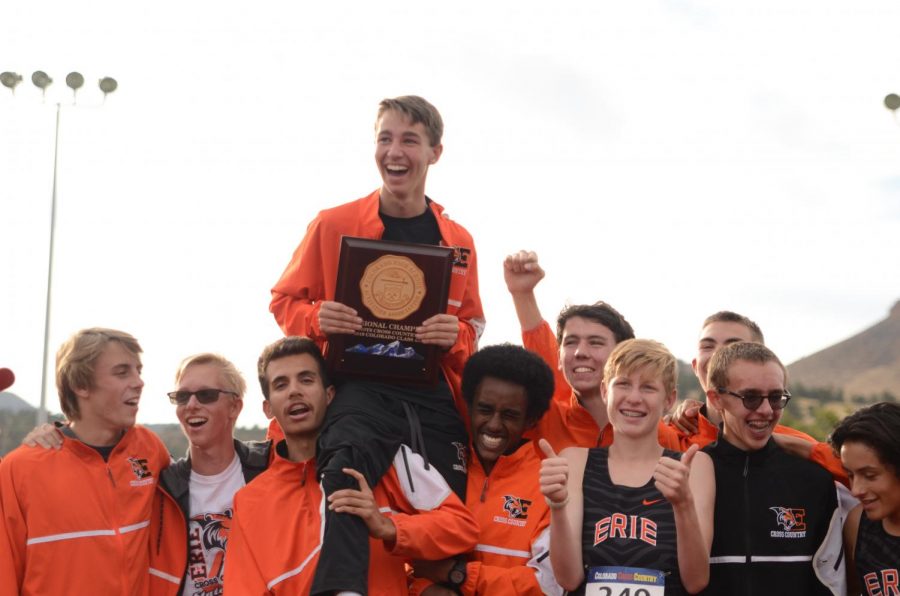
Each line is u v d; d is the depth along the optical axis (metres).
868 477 5.21
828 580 5.38
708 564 5.00
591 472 5.34
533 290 6.67
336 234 6.20
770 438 5.65
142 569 5.75
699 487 5.29
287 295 6.23
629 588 4.92
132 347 6.06
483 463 5.83
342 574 4.91
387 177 6.16
